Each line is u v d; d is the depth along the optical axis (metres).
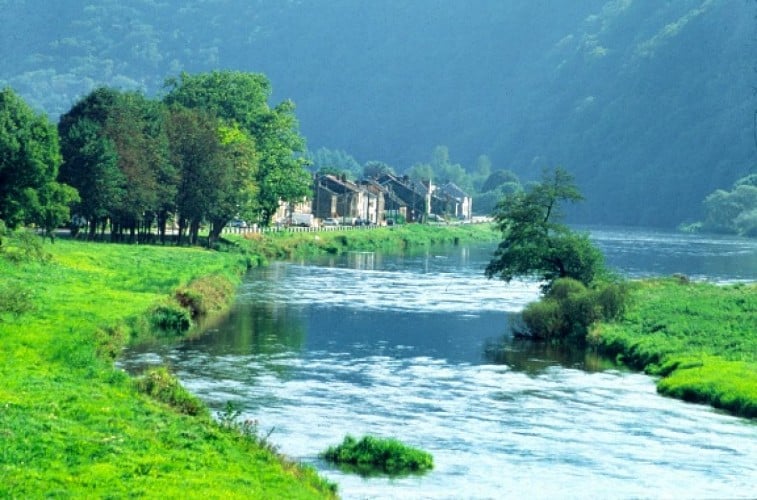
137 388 69.00
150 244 187.62
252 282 158.12
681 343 102.31
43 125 140.50
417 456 63.16
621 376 93.75
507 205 134.50
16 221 136.12
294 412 74.75
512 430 72.25
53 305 101.94
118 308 105.06
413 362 97.44
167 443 56.19
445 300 145.38
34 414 58.00
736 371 88.56
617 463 64.69
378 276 176.75
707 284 154.25
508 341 112.19
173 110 198.38
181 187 188.50
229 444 57.97
